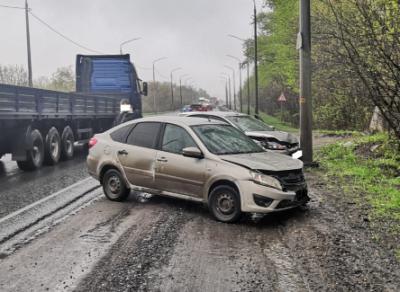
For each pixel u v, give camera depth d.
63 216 7.24
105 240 5.95
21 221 6.93
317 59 16.84
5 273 4.84
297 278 4.68
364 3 10.08
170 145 7.64
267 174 6.63
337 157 13.38
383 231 6.17
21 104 11.48
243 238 6.05
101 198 8.66
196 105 51.31
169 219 7.02
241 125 12.31
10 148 12.04
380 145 12.97
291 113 39.88
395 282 4.55
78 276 4.74
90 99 17.09
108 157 8.38
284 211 7.40
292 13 30.50
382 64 10.29
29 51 28.86
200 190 7.12
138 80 22.45
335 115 25.20
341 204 7.73
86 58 21.23
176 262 5.13
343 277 4.68
